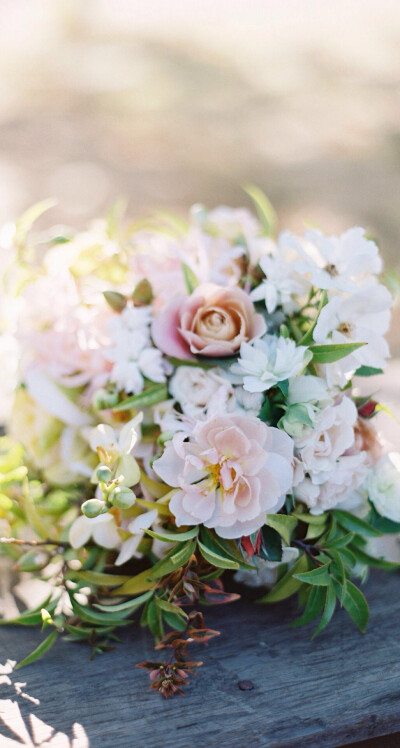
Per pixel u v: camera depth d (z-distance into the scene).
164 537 0.70
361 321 0.75
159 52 4.11
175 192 2.92
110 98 3.64
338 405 0.73
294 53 4.14
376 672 0.71
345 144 3.31
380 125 3.47
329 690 0.70
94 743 0.66
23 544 0.78
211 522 0.70
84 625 0.74
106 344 0.78
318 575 0.71
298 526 0.75
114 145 3.27
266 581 0.77
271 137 3.37
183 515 0.70
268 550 0.72
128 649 0.73
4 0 4.75
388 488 0.75
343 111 3.58
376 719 0.68
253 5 4.78
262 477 0.70
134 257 0.81
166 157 3.19
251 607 0.77
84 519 0.74
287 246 0.75
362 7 4.75
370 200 2.87
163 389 0.75
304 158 3.20
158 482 0.74
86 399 0.79
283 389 0.71
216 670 0.71
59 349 0.79
